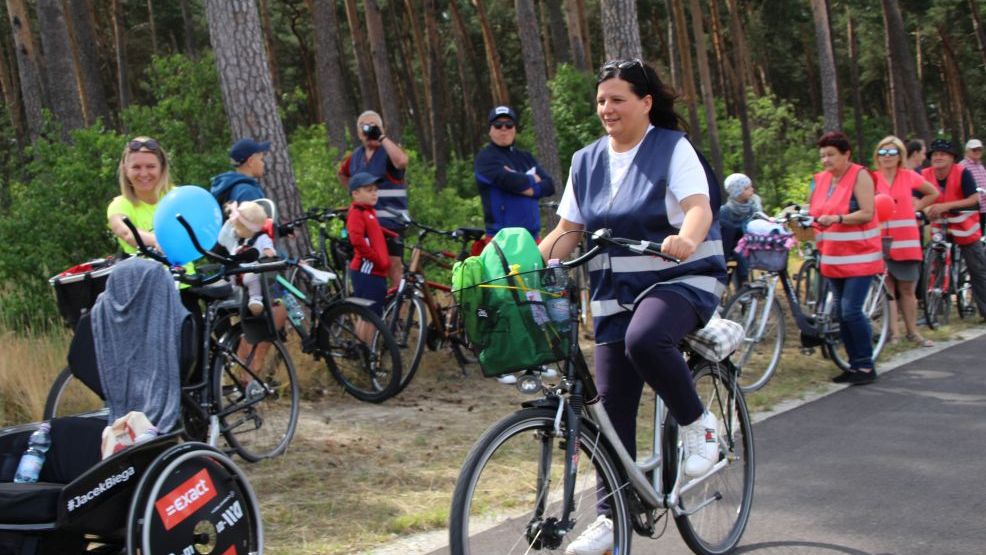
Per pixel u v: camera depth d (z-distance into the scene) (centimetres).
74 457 388
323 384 774
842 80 4678
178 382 415
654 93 381
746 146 2994
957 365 835
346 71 3825
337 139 2095
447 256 866
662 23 4272
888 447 597
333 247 847
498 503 373
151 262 430
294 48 4059
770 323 787
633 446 391
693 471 380
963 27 3988
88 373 425
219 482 382
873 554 433
